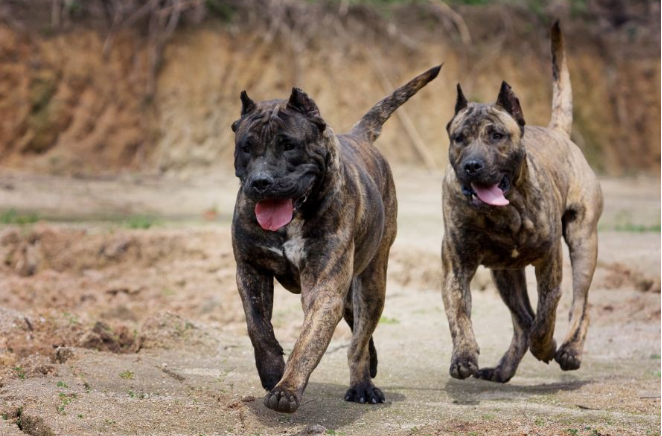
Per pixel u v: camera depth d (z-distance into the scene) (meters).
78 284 14.73
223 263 15.55
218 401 7.93
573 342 9.73
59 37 30.47
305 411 7.79
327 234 7.32
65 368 8.75
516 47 36.06
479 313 13.74
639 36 39.44
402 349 11.41
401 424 7.49
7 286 14.40
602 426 7.46
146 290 14.40
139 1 31.95
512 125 8.80
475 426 7.35
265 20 33.31
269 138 7.04
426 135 33.25
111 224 19.91
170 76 31.52
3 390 7.85
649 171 37.00
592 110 37.06
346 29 34.12
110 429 6.90
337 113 32.88
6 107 29.23
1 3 30.22
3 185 25.52
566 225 10.41
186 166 30.41
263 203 7.11
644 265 15.66
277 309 13.45
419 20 35.31
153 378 8.73
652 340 12.10
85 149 29.61
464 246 9.09
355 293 8.59
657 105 38.44
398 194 27.73
